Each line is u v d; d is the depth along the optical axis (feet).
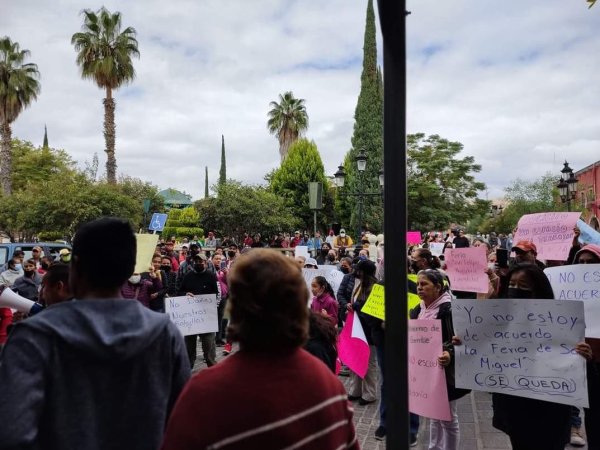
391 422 5.57
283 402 4.91
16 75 102.22
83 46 90.43
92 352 5.72
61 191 80.33
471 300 11.43
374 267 21.65
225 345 33.83
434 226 144.36
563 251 21.77
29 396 5.36
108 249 6.33
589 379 11.89
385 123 5.65
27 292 28.53
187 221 122.62
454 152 145.69
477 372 11.26
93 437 5.73
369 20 126.62
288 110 150.51
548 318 10.77
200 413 4.81
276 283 5.12
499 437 18.01
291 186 135.23
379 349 18.92
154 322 6.33
